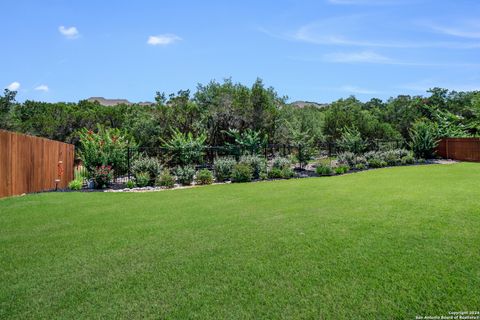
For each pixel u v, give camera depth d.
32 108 27.44
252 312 2.74
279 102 21.14
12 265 3.85
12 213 6.69
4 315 2.76
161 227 5.45
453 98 35.47
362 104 38.84
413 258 3.78
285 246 4.30
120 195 9.24
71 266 3.80
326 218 5.76
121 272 3.60
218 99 18.56
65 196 8.98
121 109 25.02
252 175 13.17
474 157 19.67
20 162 9.16
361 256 3.87
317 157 19.95
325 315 2.68
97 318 2.70
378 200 7.40
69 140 22.78
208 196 8.74
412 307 2.77
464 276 3.30
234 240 4.63
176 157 15.08
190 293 3.09
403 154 18.92
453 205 6.59
